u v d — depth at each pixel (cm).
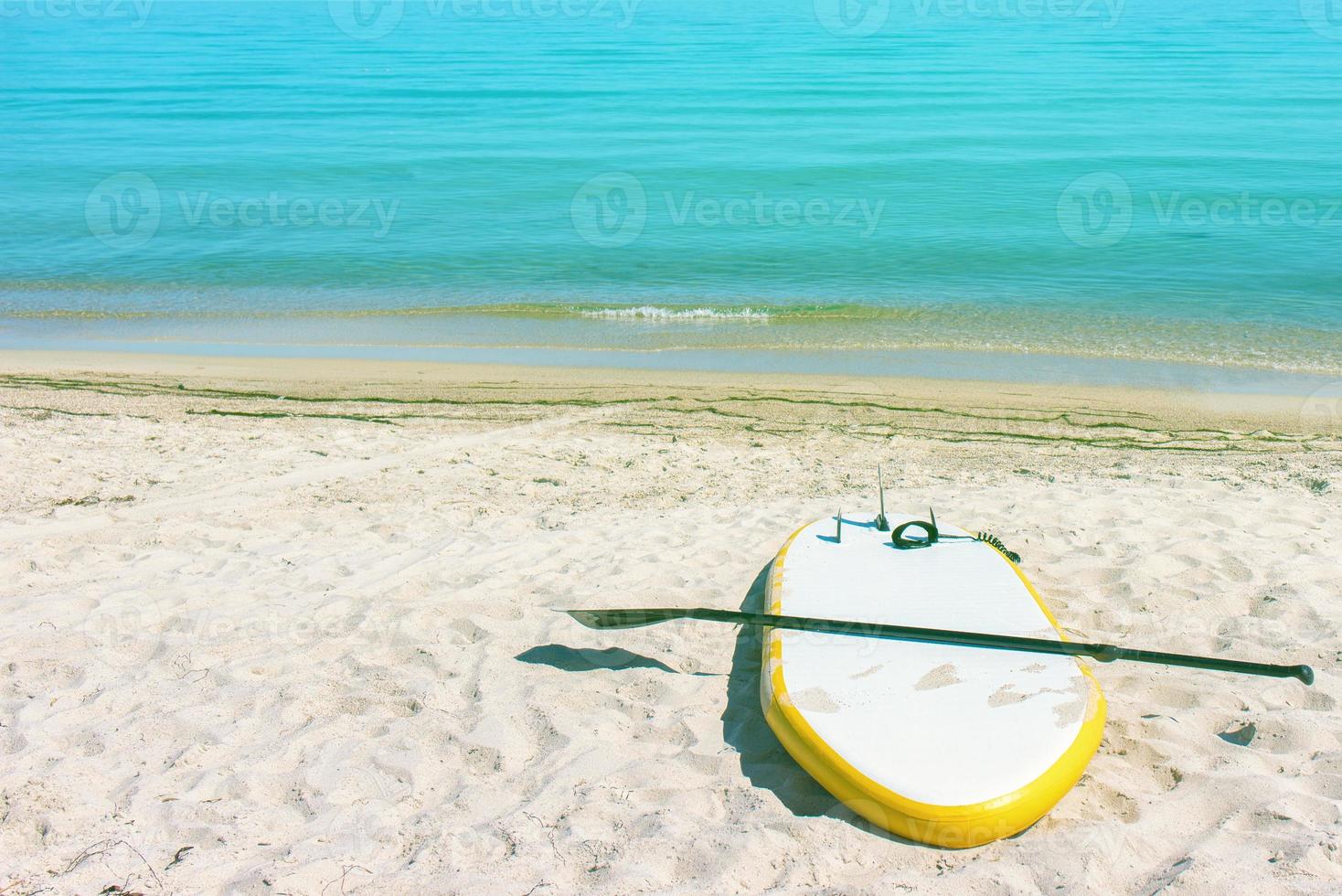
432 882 297
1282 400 1024
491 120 3519
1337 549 566
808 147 2859
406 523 645
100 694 418
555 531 631
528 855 310
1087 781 354
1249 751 367
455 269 1723
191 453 804
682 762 370
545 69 5153
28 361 1219
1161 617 488
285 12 12912
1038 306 1443
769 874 304
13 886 293
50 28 9888
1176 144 2802
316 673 438
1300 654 443
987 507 659
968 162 2614
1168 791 348
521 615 498
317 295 1580
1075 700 368
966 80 4341
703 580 544
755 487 732
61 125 3553
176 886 295
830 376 1137
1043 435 897
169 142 3192
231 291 1611
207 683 429
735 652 462
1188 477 737
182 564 570
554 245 1875
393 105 3947
